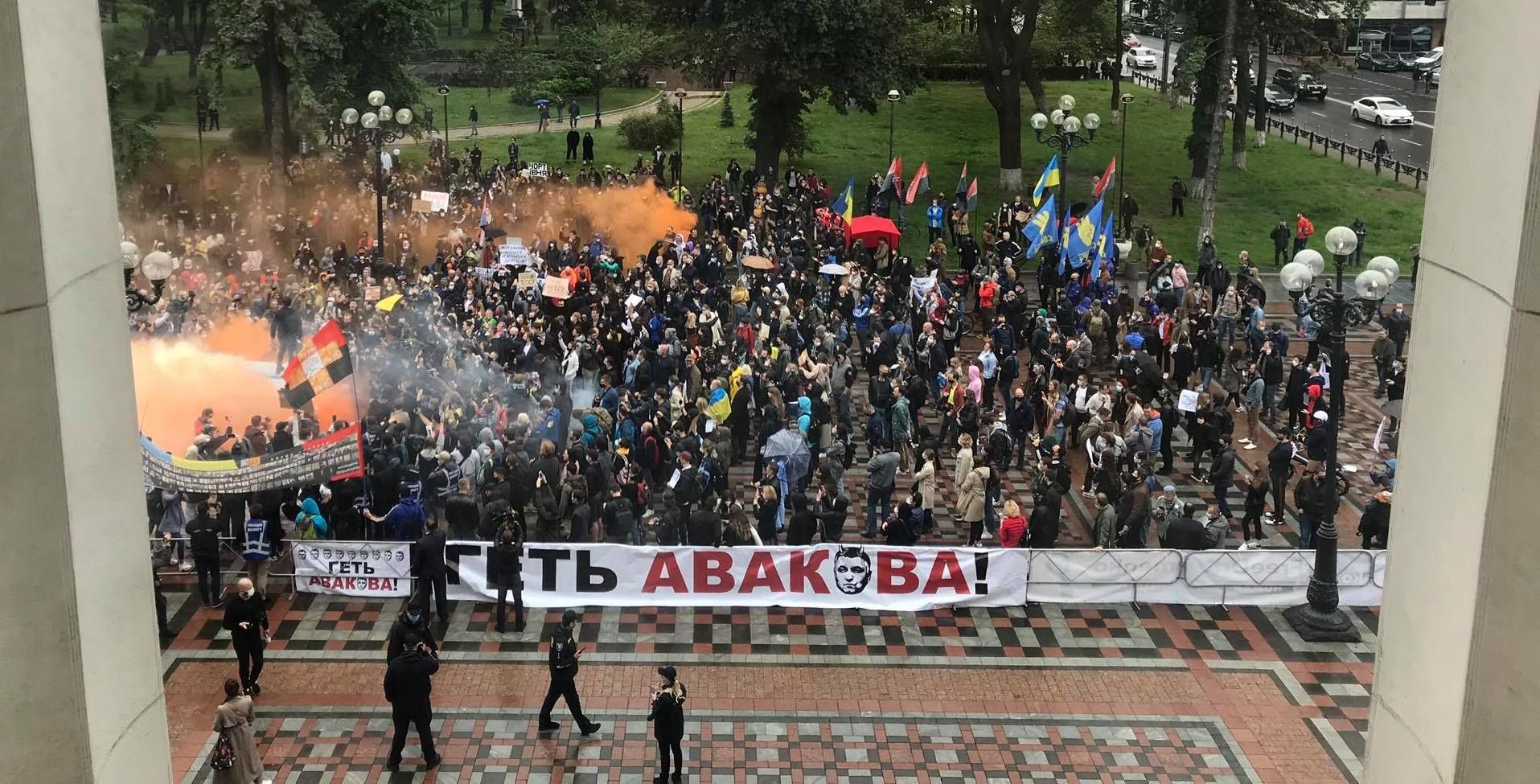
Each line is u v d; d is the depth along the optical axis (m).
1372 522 23.12
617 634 21.41
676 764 17.19
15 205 8.31
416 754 18.12
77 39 9.06
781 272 39.16
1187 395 27.95
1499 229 8.53
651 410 26.73
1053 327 33.56
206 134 63.22
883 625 21.88
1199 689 20.09
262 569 21.95
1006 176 55.16
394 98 57.66
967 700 19.72
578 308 34.28
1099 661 20.84
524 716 19.11
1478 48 8.92
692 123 68.69
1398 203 55.44
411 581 22.47
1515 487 8.41
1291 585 22.44
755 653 20.92
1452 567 9.12
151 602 10.23
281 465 21.69
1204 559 22.38
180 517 23.16
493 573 22.22
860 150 62.22
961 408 28.56
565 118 70.56
